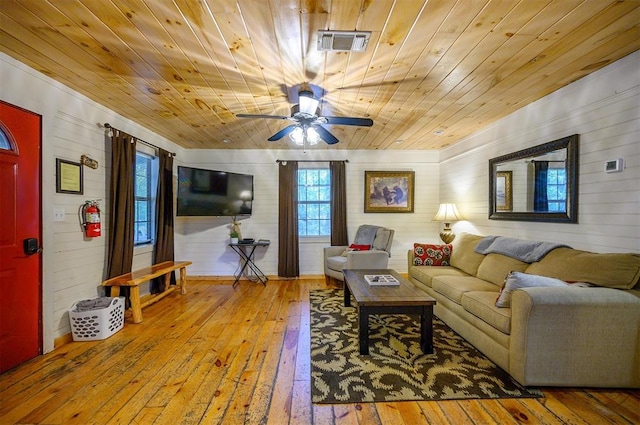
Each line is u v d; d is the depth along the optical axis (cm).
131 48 198
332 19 166
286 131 296
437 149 521
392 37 184
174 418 168
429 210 530
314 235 531
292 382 203
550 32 180
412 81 247
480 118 351
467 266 347
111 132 321
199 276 514
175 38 186
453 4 154
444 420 166
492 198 370
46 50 202
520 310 195
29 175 232
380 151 527
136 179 391
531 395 188
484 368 220
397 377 208
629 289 195
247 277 516
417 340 269
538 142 295
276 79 243
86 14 163
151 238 420
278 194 521
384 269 383
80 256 283
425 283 354
